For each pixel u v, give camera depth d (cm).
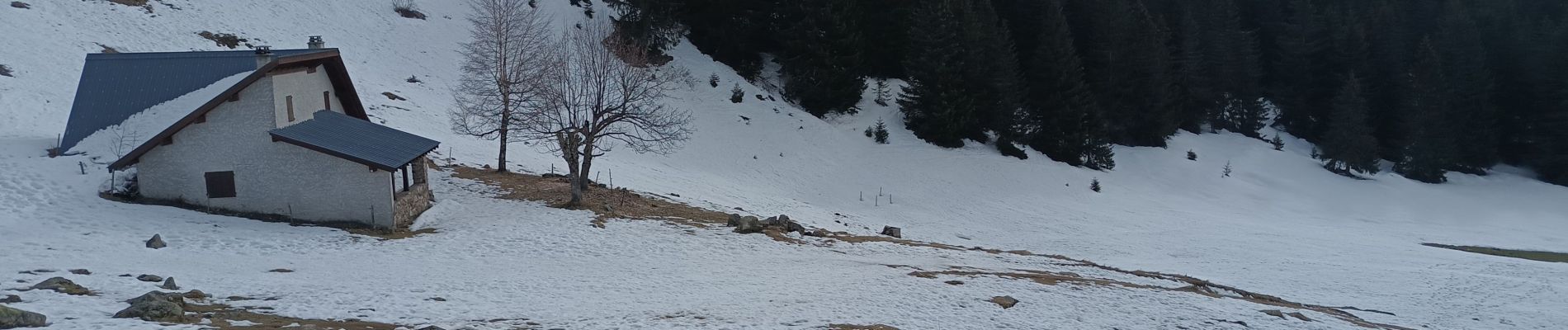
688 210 3628
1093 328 1881
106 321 1426
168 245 2381
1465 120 7475
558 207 3316
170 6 5269
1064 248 3953
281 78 2834
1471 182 7112
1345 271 3359
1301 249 4056
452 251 2595
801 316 1845
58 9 4744
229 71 3130
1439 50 8019
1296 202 6141
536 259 2528
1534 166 7506
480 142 4653
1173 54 8281
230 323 1513
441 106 5231
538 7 6762
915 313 1934
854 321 1819
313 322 1574
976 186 5662
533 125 3728
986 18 6894
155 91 3091
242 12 5556
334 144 2838
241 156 2789
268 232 2645
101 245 2283
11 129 3372
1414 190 6731
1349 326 2144
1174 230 4678
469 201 3328
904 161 6053
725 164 5478
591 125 3753
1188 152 7131
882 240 3384
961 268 2728
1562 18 8588
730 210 3878
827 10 6662
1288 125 8300
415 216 3044
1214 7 8375
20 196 2639
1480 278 3222
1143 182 6328
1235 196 6181
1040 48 6794
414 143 3114
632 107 3850
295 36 5556
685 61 6744
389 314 1686
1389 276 3272
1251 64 8012
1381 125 8106
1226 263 3566
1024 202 5362
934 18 6500
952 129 6366
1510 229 5438
